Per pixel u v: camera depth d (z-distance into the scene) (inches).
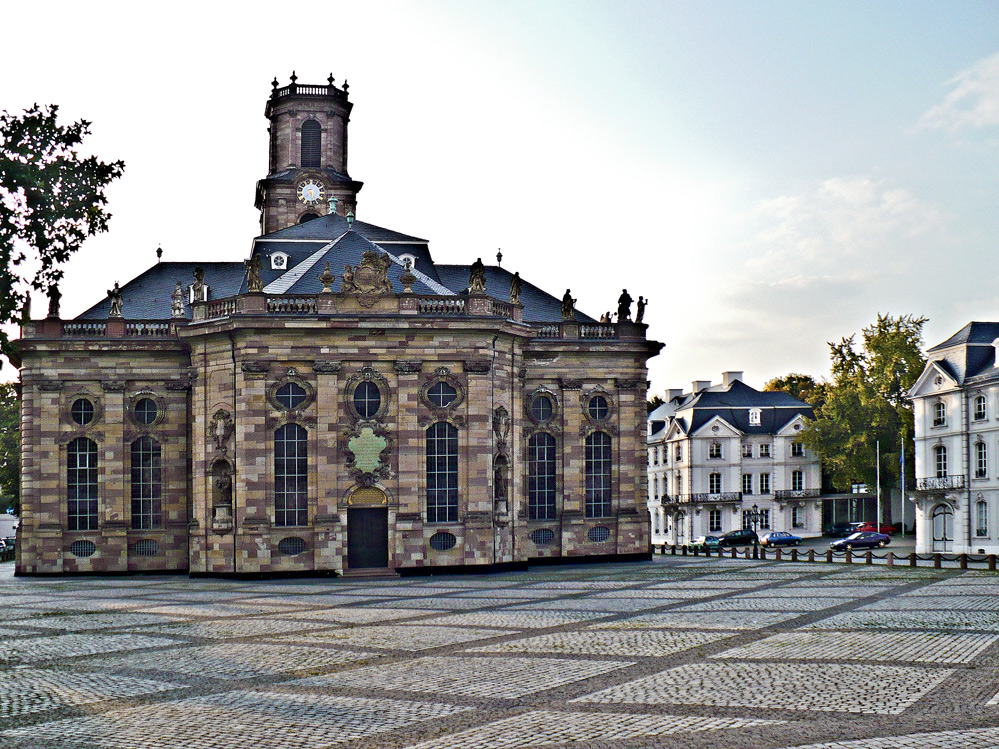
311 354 2645.2
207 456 2669.8
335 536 2613.2
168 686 1097.4
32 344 2910.9
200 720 930.7
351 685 1077.1
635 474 3127.5
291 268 3097.9
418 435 2672.2
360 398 2667.3
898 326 4985.2
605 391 3125.0
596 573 2608.3
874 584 2105.1
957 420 3735.2
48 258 1333.7
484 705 963.3
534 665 1170.6
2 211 1293.1
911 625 1432.1
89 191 1316.4
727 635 1376.7
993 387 3570.4
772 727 855.7
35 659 1304.1
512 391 2832.2
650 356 3166.8
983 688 991.0
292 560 2598.4
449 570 2662.4
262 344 2623.0
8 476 5438.0
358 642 1385.3
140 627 1605.6
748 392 5502.0
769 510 5300.2
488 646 1323.8
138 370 2962.6
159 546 2942.9
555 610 1731.1
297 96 3676.2
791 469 5339.6
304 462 2630.4
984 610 1585.9
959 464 3718.0
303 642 1396.4
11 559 4333.2
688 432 5329.7
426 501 2669.8
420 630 1498.5
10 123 1290.6
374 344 2672.2
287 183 3629.4
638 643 1321.4
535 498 3063.5
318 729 886.4
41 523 2910.9
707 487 5310.0
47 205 1291.8
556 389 3095.5
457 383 2709.2
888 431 4869.6
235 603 1963.6
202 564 2664.9
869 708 916.6
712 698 970.1
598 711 927.0
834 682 1032.8
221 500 2630.4
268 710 964.6
